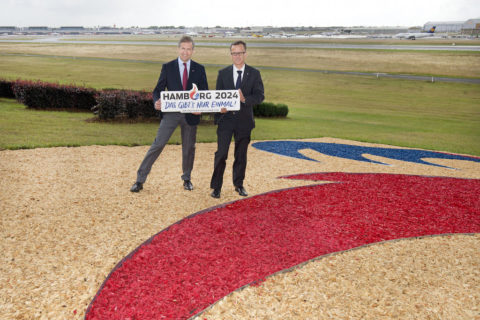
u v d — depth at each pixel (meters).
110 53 62.25
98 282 2.99
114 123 12.48
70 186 5.27
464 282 3.19
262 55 60.53
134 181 5.68
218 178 5.06
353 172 7.25
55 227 3.93
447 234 4.14
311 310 2.74
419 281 3.18
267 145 9.80
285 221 4.33
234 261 3.35
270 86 34.66
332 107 26.27
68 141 8.61
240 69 4.84
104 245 3.60
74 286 2.92
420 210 4.93
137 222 4.18
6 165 6.16
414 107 27.20
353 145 10.82
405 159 9.17
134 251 3.48
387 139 13.71
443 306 2.84
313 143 10.66
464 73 43.56
